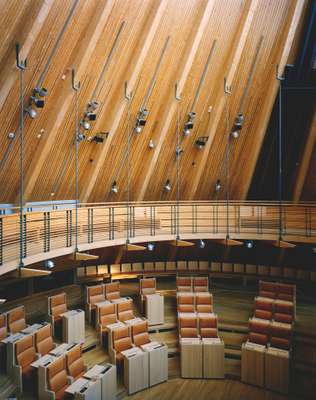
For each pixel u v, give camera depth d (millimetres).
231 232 14016
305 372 10734
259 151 14766
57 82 10211
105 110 11898
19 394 8766
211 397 10242
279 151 15312
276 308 12250
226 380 11086
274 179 16297
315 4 12789
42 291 14516
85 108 11383
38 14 8531
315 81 14266
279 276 15570
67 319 10891
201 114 13867
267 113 14000
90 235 12109
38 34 9148
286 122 15445
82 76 10750
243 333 12492
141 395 10258
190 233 13867
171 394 10344
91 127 11820
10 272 9141
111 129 12062
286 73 14047
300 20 13070
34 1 8391
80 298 13953
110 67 11117
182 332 11750
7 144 10000
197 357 11125
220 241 14359
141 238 13141
